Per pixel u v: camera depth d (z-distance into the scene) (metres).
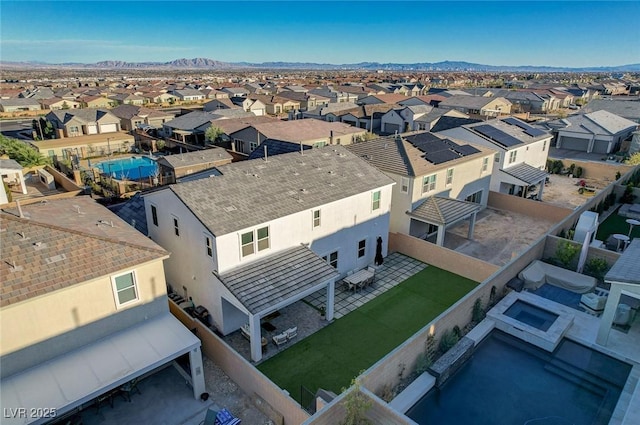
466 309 18.78
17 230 15.12
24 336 13.52
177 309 18.88
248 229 18.69
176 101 121.88
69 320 14.41
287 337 18.80
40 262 14.30
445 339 17.39
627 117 67.94
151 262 16.08
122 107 81.56
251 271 18.75
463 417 14.33
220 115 68.62
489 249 28.80
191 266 20.05
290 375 16.94
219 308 18.94
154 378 16.56
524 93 103.50
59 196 36.91
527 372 16.47
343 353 18.27
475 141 37.97
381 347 18.69
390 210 28.70
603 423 14.05
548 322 19.09
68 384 13.12
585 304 20.39
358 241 24.88
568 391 15.45
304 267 19.77
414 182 27.97
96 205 20.86
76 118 67.44
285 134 51.22
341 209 23.02
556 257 24.78
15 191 41.16
